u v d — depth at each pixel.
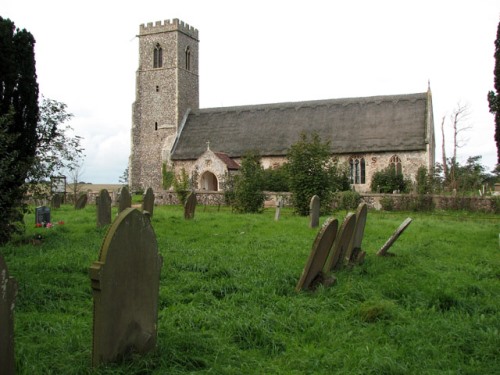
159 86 52.19
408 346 5.61
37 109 14.09
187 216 18.72
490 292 7.98
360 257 9.81
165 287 7.79
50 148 14.72
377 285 8.06
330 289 7.70
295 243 12.23
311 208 16.72
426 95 45.75
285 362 5.24
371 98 47.50
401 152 42.22
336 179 24.58
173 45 51.78
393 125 44.19
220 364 5.06
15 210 11.84
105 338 4.90
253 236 13.42
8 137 11.29
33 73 13.94
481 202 28.59
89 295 7.44
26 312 6.56
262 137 47.59
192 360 5.09
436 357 5.34
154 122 52.09
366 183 43.34
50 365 4.90
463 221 22.53
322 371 5.00
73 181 45.12
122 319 5.05
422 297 7.42
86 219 18.12
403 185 39.91
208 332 5.84
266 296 7.34
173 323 6.13
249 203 24.69
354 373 4.91
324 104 48.56
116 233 4.97
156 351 5.27
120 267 5.01
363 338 5.84
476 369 5.07
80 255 10.30
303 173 23.30
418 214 27.52
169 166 49.12
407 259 10.24
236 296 7.32
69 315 6.47
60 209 24.45
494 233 15.88
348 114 46.75
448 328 6.12
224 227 15.59
